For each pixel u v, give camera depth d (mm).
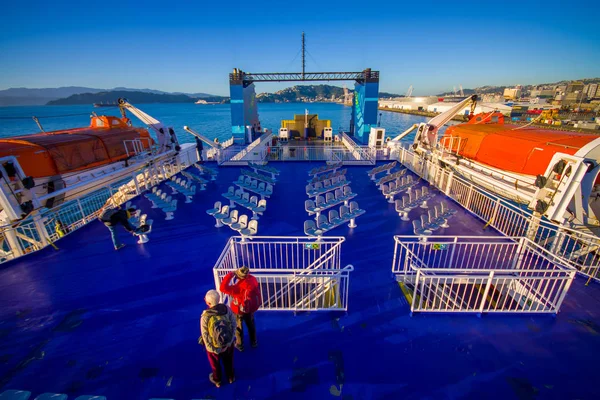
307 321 5922
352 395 4379
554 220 8586
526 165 12297
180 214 11766
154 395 4418
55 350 5250
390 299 6609
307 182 15914
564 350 5199
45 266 8062
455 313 6094
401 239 9578
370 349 5219
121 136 17250
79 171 13914
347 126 76938
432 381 4605
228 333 3990
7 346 5340
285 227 10539
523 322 5855
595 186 10492
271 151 24016
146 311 6277
